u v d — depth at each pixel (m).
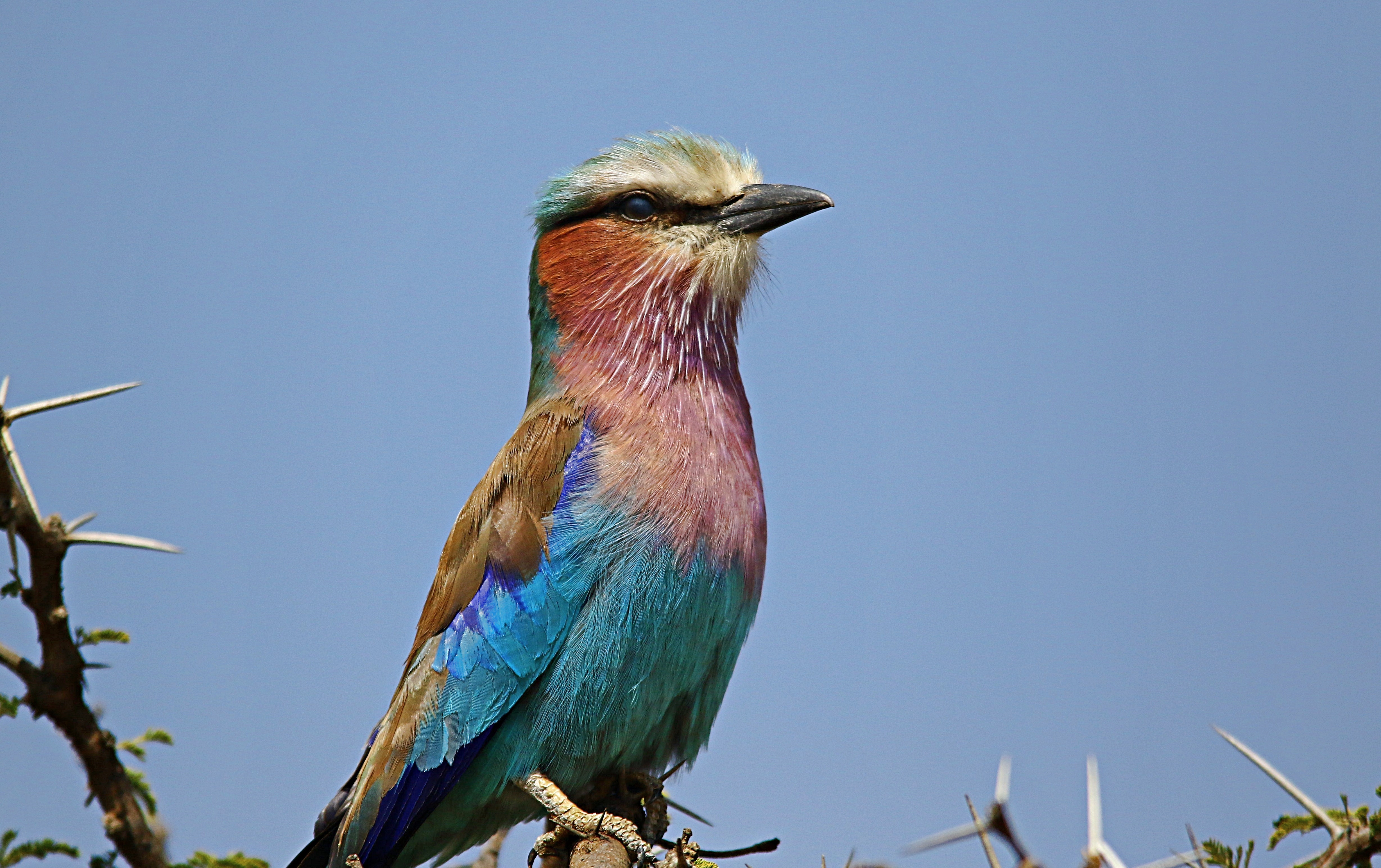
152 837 7.84
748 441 11.24
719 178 11.94
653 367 11.20
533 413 11.59
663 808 11.06
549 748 10.65
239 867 8.34
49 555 7.77
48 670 7.76
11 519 7.67
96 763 7.77
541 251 12.20
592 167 12.22
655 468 10.59
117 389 8.38
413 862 11.83
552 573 10.57
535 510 10.84
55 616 7.77
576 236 11.92
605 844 9.64
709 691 10.89
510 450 11.38
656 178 11.84
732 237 11.76
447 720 10.78
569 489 10.77
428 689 10.95
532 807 11.30
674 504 10.47
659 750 11.04
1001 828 5.90
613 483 10.59
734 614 10.66
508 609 10.66
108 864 7.78
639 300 11.47
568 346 11.65
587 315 11.63
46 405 8.10
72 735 7.78
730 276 11.65
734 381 11.59
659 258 11.59
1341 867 6.23
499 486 11.18
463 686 10.75
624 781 11.02
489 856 10.70
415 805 10.90
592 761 10.73
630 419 10.91
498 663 10.65
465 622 10.89
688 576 10.37
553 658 10.58
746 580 10.73
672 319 11.37
